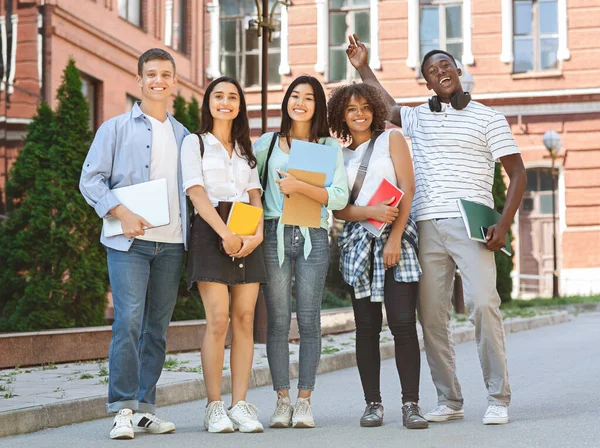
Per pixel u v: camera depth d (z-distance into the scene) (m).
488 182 5.94
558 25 25.03
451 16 25.59
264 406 7.00
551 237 24.97
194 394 7.44
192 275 5.60
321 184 5.72
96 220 11.17
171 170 5.70
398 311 5.72
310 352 5.84
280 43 26.25
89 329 9.45
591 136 24.77
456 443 5.08
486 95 25.22
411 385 5.72
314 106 5.92
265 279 5.73
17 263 10.91
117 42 17.12
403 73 25.61
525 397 7.00
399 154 5.86
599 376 8.19
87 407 6.36
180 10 20.00
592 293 23.61
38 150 11.07
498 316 5.76
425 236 5.87
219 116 5.73
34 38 14.72
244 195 5.76
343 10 26.05
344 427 5.77
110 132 5.62
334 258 18.06
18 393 6.68
